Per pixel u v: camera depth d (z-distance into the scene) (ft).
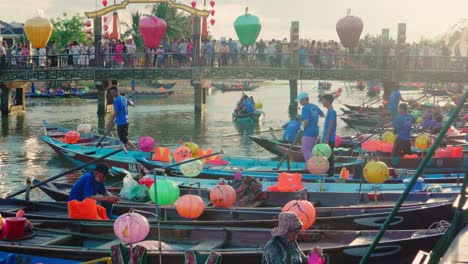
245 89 247.70
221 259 29.63
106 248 33.71
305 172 58.13
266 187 50.83
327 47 126.11
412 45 126.52
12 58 125.29
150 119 129.39
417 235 34.58
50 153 84.84
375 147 64.18
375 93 206.49
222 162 61.67
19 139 98.17
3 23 240.53
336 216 40.04
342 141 77.10
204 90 143.33
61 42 241.55
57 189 50.96
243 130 111.34
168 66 125.90
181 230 36.86
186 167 50.06
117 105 70.08
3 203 45.47
